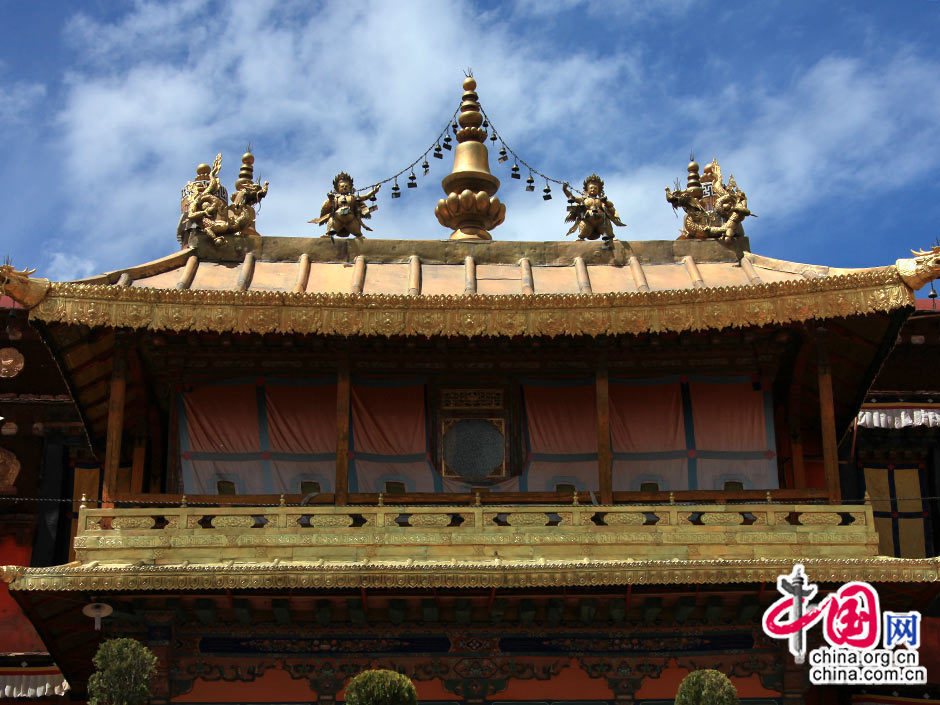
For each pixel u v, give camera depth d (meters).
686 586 24.14
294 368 28.00
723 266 29.02
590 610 24.67
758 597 24.69
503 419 28.00
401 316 25.59
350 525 24.72
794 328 26.56
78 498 34.38
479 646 25.14
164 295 25.34
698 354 28.19
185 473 27.30
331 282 27.77
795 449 29.14
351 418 27.61
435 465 27.58
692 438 27.81
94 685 20.91
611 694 24.94
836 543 24.70
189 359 27.88
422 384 28.05
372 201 30.23
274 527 24.53
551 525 24.81
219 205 29.06
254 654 25.02
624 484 27.55
